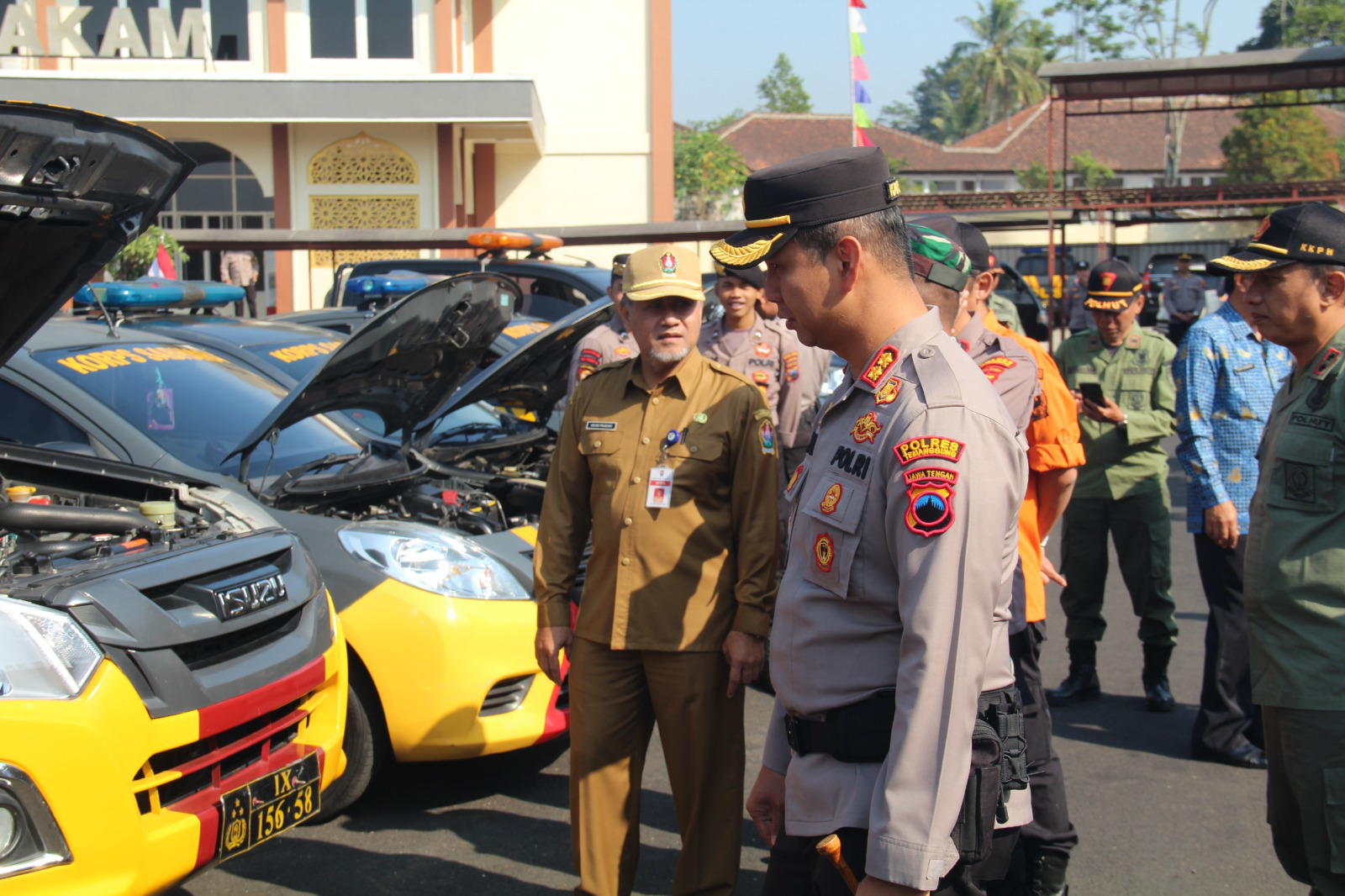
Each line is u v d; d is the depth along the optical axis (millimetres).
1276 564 2844
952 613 1823
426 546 4070
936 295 2586
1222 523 4395
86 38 18141
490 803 4238
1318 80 17531
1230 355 4570
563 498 3316
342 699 3506
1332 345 2908
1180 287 19406
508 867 3748
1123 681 5637
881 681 1985
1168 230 30109
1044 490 3645
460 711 3891
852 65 19672
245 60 18266
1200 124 43938
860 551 1971
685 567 3123
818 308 2041
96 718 2652
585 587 3250
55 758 2564
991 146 45938
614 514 3162
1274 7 42188
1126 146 43438
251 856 3822
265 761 3158
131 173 3037
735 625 3131
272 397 5066
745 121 47812
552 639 3211
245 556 3271
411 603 3941
